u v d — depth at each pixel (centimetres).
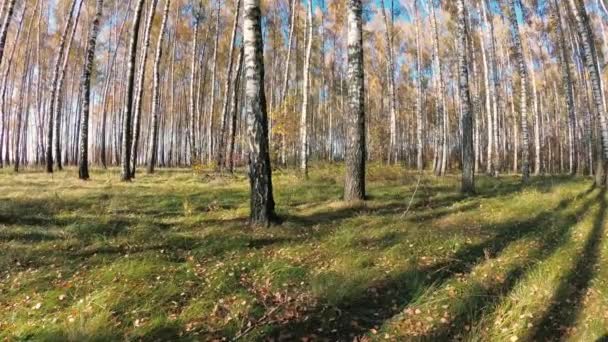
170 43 3641
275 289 544
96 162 4469
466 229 823
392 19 3059
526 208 1045
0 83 3484
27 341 427
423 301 503
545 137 4488
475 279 559
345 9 3112
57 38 3459
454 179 1942
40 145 3966
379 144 2803
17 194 1188
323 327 458
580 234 788
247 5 827
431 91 4506
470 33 2905
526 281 550
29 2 3225
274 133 2103
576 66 3105
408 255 666
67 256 674
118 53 3931
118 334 440
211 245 711
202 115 3669
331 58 4206
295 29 3130
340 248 699
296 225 842
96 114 4769
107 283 559
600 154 1627
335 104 4847
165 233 798
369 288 548
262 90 847
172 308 496
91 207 1023
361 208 1005
